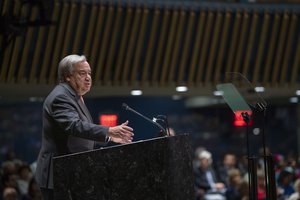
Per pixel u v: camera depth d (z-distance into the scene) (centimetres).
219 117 3009
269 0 2186
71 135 652
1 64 1808
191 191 641
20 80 1864
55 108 655
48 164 661
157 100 2678
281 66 2238
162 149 609
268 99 2781
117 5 1984
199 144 2986
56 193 602
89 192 604
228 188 1808
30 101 2686
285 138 3108
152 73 2094
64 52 1916
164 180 605
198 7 2095
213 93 2353
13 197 1455
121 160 607
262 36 2177
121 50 2030
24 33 1555
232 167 2244
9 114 2783
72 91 680
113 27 2005
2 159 2767
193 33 2120
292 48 2231
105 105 2497
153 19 2039
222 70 2175
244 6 2150
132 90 2173
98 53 2002
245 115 830
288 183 1738
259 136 2927
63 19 1900
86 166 605
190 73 2131
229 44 2159
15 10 1712
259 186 1609
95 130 632
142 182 605
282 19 2189
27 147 2795
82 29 1942
